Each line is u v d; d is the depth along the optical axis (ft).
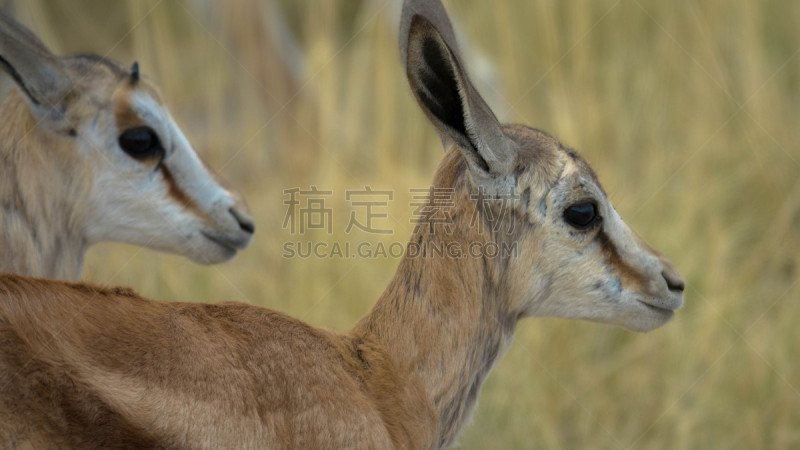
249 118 95.91
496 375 67.92
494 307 44.06
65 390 33.17
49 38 94.53
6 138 52.54
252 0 99.55
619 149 90.84
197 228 57.11
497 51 106.11
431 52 40.86
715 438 65.87
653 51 101.04
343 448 38.19
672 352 70.28
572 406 68.54
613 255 44.62
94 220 54.90
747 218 84.38
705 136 90.22
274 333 39.37
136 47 96.63
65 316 34.83
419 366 42.32
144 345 35.70
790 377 68.44
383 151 89.92
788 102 96.37
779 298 77.30
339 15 111.86
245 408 36.35
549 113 96.99
